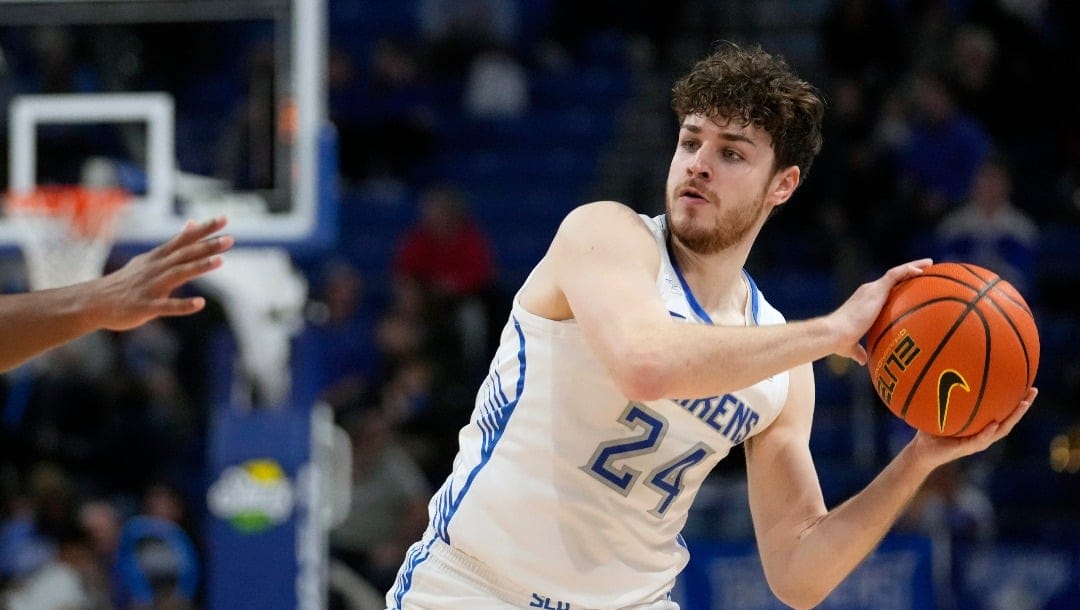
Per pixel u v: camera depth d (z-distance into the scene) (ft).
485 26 104.53
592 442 26.55
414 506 63.98
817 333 24.14
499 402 27.37
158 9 59.21
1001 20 94.99
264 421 53.01
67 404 71.77
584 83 104.88
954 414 25.48
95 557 63.52
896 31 92.89
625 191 93.30
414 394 71.20
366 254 94.07
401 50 104.27
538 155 100.78
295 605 52.11
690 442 26.81
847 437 79.15
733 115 25.98
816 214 86.33
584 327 24.80
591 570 27.12
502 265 93.81
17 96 59.77
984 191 80.59
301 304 58.39
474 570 27.58
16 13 59.47
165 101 59.62
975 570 64.03
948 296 25.35
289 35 58.23
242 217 57.62
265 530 52.21
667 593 28.78
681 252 26.96
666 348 23.41
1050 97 94.43
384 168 98.68
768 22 103.35
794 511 29.01
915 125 88.74
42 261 56.24
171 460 73.82
